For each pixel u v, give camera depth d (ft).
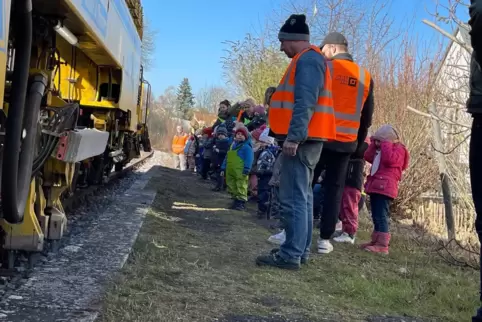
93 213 23.97
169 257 16.47
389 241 22.88
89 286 12.72
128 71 29.50
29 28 9.75
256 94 62.03
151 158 88.53
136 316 11.20
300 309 12.93
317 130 16.12
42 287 12.41
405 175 35.04
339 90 17.93
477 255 20.93
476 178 10.09
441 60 33.30
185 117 223.71
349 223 21.77
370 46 36.52
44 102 14.17
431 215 32.96
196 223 24.16
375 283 15.55
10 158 9.77
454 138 26.20
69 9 13.26
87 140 16.71
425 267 18.53
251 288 14.24
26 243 13.74
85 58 25.23
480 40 8.95
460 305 14.43
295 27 16.58
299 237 16.49
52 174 15.74
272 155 26.71
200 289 13.62
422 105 33.78
